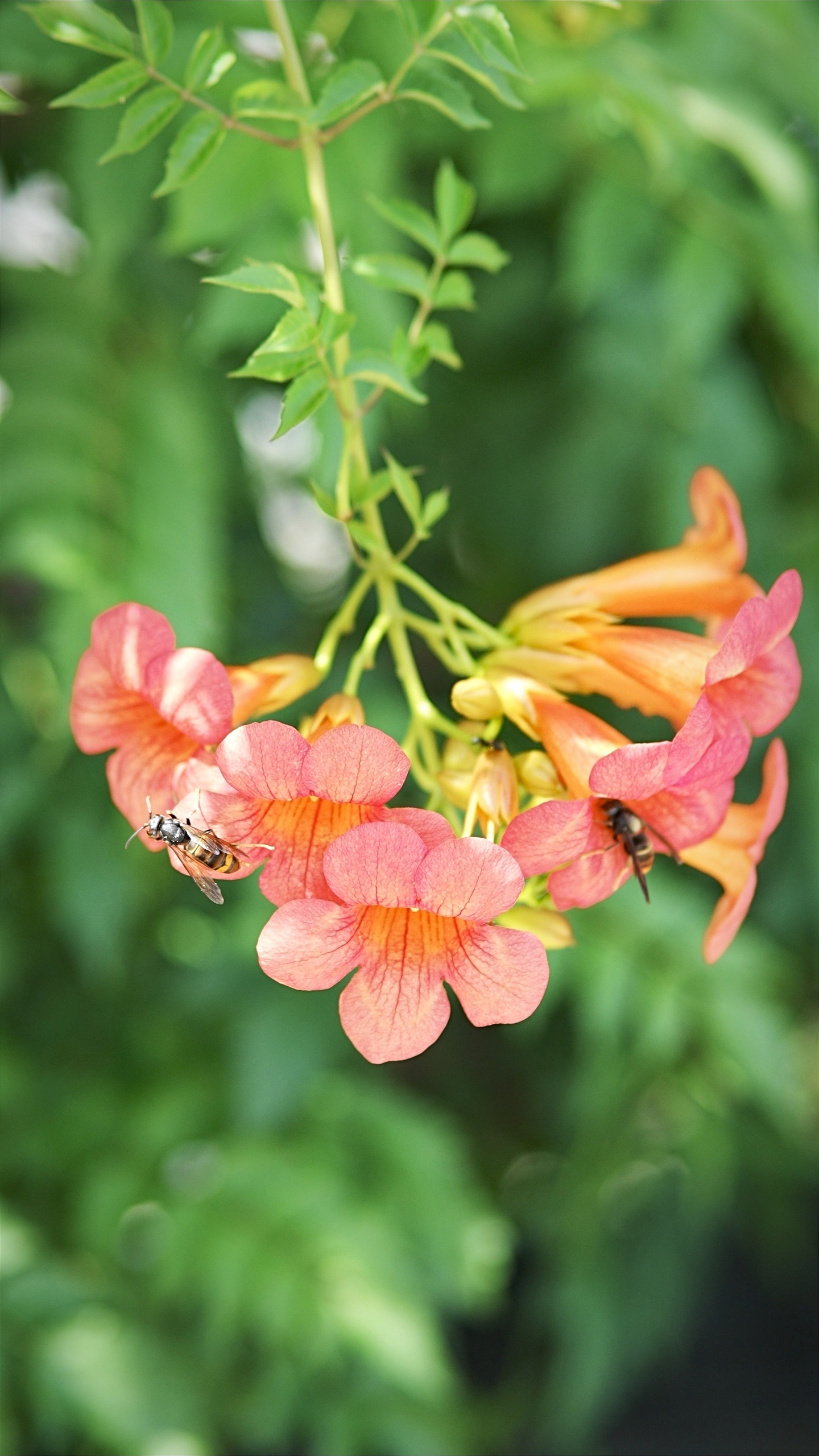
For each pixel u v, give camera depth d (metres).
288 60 0.68
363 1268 0.99
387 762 0.61
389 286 0.69
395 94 0.67
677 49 0.85
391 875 0.61
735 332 1.03
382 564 0.68
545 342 1.04
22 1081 1.10
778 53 0.86
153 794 0.65
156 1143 1.08
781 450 1.05
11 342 0.85
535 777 0.66
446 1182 1.12
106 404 0.85
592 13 0.79
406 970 0.62
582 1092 1.19
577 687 0.68
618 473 0.97
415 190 0.91
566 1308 1.32
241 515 1.11
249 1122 1.02
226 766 0.61
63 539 0.82
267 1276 0.97
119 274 0.88
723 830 0.68
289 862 0.63
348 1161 1.10
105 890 0.97
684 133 0.81
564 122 0.85
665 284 0.87
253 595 1.13
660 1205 1.38
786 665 0.66
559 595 0.68
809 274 0.87
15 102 0.65
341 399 0.66
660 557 0.69
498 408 1.06
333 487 0.72
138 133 0.67
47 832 0.98
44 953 1.14
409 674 0.67
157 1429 0.94
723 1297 1.72
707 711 0.62
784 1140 1.38
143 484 0.84
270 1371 1.08
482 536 1.11
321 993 1.06
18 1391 0.94
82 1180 1.08
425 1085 1.39
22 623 1.00
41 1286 0.96
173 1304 1.08
